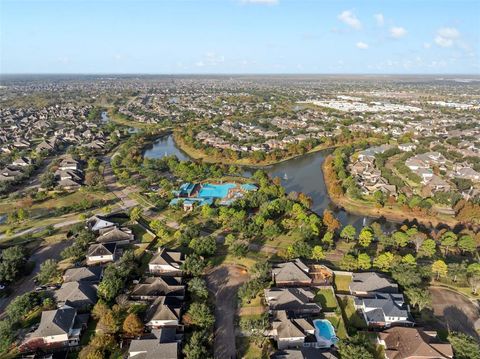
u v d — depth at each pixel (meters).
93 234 159.00
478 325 115.25
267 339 106.38
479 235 161.12
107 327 104.88
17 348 101.75
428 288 132.50
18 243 159.12
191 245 148.62
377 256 150.50
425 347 97.69
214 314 117.06
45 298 119.38
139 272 137.00
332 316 115.25
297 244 148.75
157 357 94.62
